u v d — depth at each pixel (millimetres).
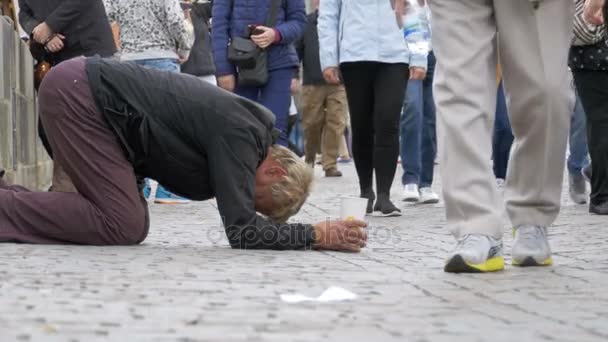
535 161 6277
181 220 10711
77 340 3775
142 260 6273
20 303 4555
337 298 4891
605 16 7289
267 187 6945
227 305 4625
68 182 10852
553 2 6062
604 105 10836
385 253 7324
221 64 12625
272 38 12359
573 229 9336
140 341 3777
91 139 7023
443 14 6031
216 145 6805
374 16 11195
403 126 13414
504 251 7426
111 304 4582
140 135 6906
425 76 12297
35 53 11695
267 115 6938
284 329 4086
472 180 5922
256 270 5922
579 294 5234
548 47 6051
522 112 6156
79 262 6090
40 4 11656
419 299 4965
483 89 5969
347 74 11414
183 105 6863
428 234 9203
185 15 14945
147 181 14062
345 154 26672
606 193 10992
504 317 4520
